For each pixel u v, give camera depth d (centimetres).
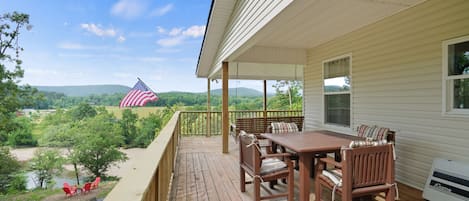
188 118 870
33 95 1393
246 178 380
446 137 295
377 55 399
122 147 1612
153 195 168
